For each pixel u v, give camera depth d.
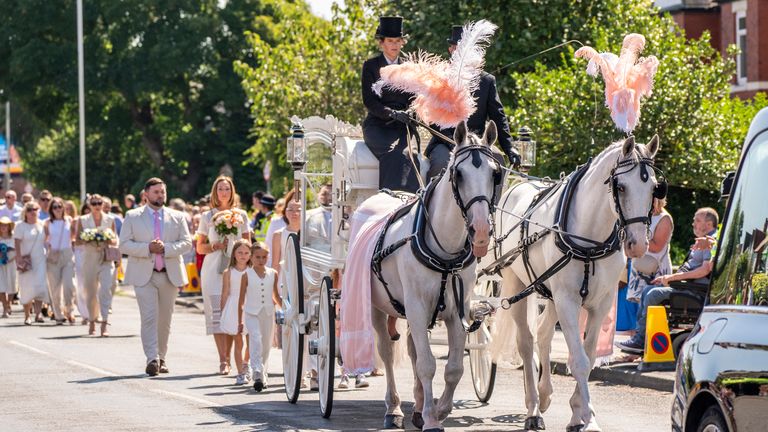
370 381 15.91
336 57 35.53
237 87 65.19
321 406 12.58
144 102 68.94
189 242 16.78
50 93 67.06
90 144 73.12
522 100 23.88
